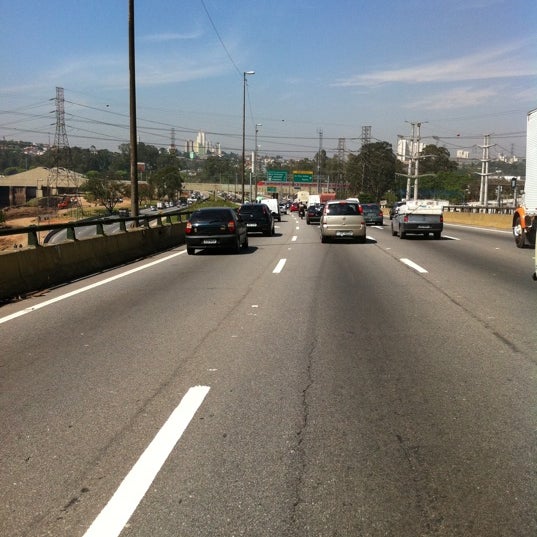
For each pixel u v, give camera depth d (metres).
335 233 24.44
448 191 119.69
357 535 3.22
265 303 10.29
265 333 7.97
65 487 3.76
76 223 15.12
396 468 3.98
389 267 15.69
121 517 3.40
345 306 9.96
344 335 7.84
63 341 7.58
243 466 4.02
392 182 127.94
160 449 4.29
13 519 3.40
